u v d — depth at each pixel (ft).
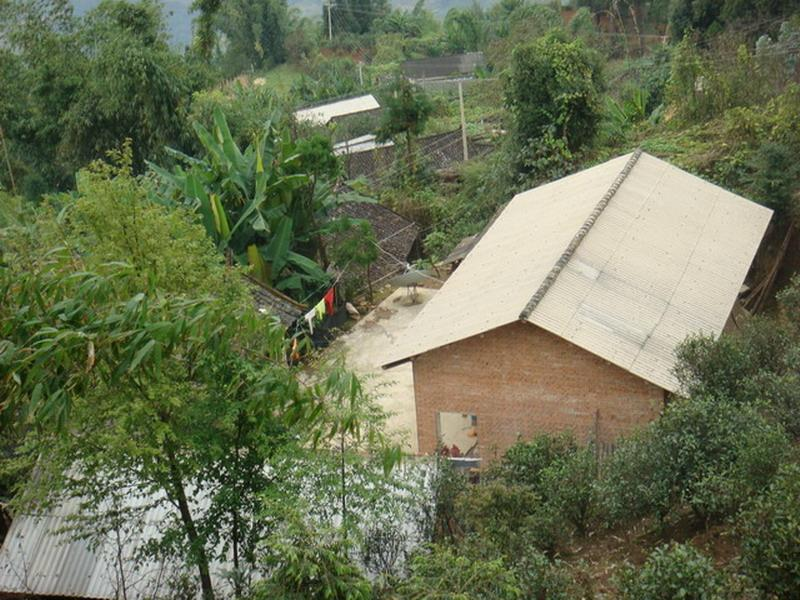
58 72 115.03
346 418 25.68
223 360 34.01
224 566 42.55
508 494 39.50
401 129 131.23
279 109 127.34
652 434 39.93
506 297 59.52
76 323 22.48
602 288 58.95
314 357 37.58
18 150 118.93
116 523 40.37
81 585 45.14
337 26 273.54
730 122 95.50
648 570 28.63
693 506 37.86
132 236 42.22
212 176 89.51
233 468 38.47
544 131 111.75
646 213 70.54
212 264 43.57
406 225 113.60
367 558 37.68
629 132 121.39
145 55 111.96
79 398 33.09
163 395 35.06
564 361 55.16
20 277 23.26
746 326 54.24
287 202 91.86
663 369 52.47
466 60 225.35
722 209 74.54
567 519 40.60
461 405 58.95
